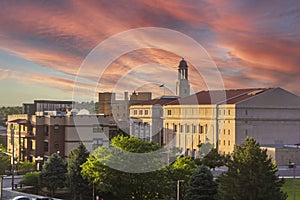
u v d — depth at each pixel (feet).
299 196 172.14
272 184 127.65
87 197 162.91
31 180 191.01
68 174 167.94
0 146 282.56
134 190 140.46
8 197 172.86
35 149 266.98
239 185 126.62
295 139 370.12
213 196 137.28
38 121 267.80
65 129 260.42
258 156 128.06
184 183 148.05
